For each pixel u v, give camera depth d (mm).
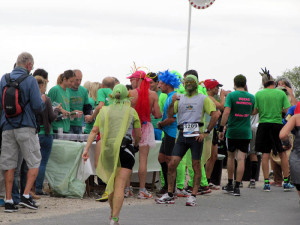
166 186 32594
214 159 36312
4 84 25266
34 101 25047
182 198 32562
